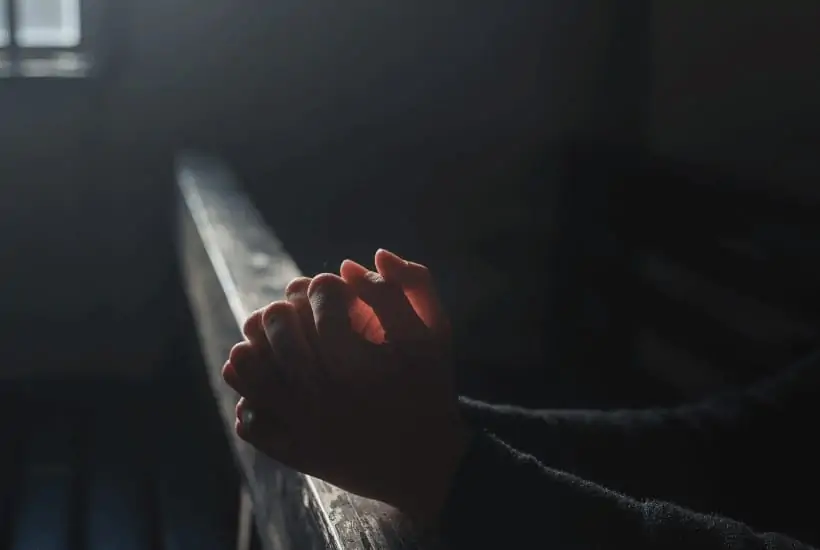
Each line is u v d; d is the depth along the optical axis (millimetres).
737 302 2545
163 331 2711
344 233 2785
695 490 819
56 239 2633
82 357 2691
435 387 602
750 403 885
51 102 2559
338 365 589
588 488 615
